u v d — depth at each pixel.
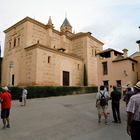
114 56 31.72
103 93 11.27
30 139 7.87
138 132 4.43
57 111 15.94
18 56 38.84
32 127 10.13
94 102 22.47
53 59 37.06
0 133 8.84
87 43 47.97
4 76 42.47
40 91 29.94
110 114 14.20
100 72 32.59
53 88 32.22
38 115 14.02
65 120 12.15
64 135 8.46
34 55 34.25
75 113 14.95
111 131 9.08
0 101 9.96
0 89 25.58
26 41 37.97
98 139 7.71
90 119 12.51
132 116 4.53
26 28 38.81
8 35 44.09
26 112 15.45
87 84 45.16
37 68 33.38
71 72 41.94
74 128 9.87
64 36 48.59
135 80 29.23
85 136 8.20
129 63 28.89
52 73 36.31
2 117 9.93
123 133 8.66
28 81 34.41
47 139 7.84
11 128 9.89
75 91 37.00
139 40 30.38
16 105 20.20
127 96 10.49
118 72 29.92
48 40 43.31
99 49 52.81
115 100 11.27
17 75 37.94
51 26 44.38
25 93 20.28
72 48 50.88
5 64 43.06
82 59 46.72
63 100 24.86
